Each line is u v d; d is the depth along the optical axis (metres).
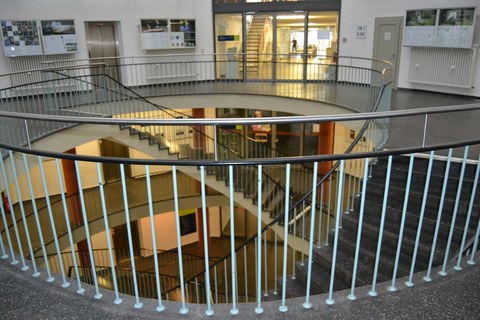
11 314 2.25
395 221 4.45
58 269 8.73
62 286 2.50
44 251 2.63
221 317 2.23
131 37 11.43
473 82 9.07
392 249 4.22
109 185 11.50
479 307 2.26
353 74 11.44
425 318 2.19
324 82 11.63
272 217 7.90
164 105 10.00
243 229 14.18
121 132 8.26
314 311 2.27
